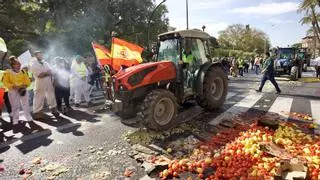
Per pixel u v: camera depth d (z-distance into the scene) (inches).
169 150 200.8
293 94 430.3
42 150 215.8
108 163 187.2
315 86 533.6
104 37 1020.5
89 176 169.8
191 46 300.8
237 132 229.3
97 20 925.8
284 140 195.2
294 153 175.6
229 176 150.6
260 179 142.9
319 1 994.7
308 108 323.9
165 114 249.6
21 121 302.0
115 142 226.8
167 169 172.4
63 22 874.1
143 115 237.6
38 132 261.7
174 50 295.7
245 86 555.8
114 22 1014.4
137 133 244.8
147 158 190.1
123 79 239.5
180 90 274.8
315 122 263.7
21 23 789.2
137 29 1172.5
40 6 860.6
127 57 283.0
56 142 232.8
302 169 146.4
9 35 812.0
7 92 308.5
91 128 269.3
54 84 343.3
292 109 320.2
